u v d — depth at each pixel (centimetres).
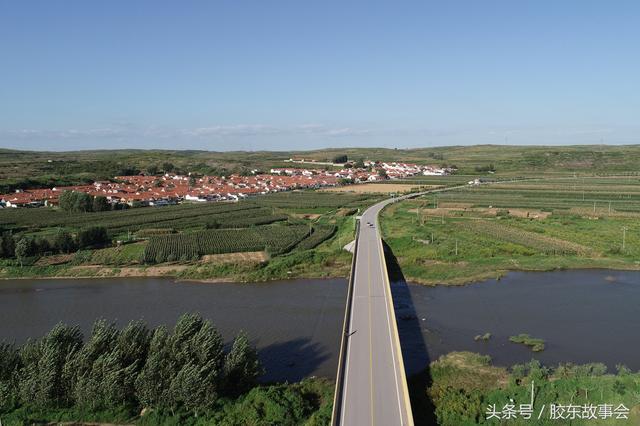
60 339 5566
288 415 4881
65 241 12694
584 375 5416
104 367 5041
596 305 8181
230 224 15788
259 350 6769
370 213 17425
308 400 5256
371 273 8450
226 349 6838
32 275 11162
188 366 5003
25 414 5062
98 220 16612
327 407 4888
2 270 11394
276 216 17612
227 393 5322
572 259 10869
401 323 7538
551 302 8381
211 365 5122
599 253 11194
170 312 8556
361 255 9975
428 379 5644
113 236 14362
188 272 10919
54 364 5156
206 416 4931
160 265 11594
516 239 12600
